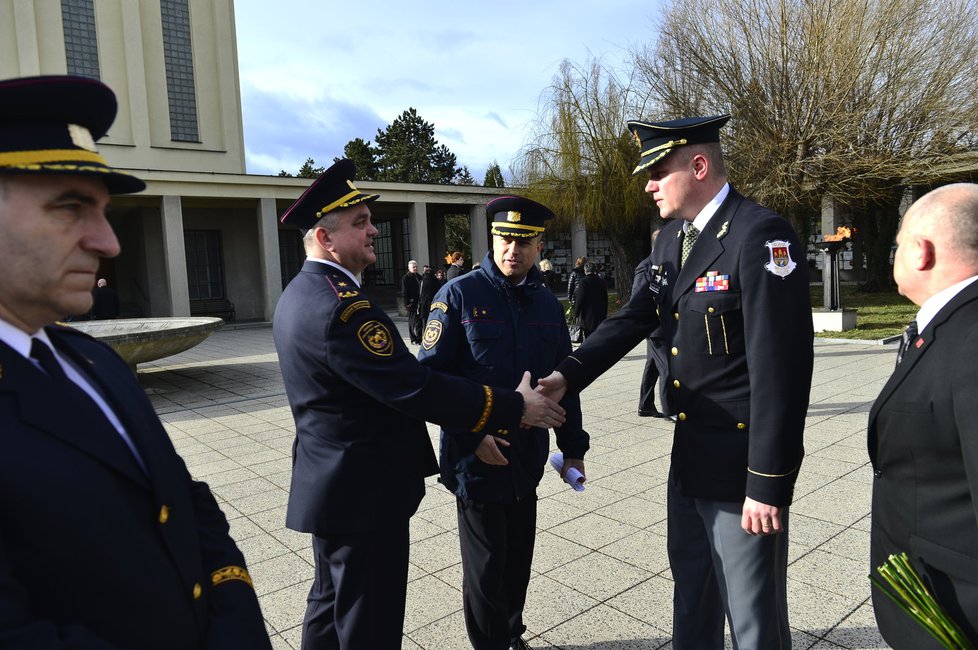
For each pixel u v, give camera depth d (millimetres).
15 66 20906
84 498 988
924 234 1578
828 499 4113
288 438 6281
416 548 3678
